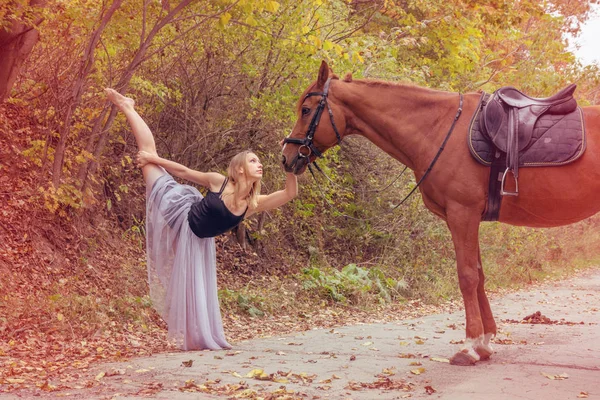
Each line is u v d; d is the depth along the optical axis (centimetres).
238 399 435
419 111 577
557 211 532
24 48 873
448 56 1581
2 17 787
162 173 673
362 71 1180
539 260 1833
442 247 1372
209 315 656
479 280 582
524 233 1719
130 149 1116
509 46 1775
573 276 1859
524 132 530
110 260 968
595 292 1372
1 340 649
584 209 527
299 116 605
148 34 938
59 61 941
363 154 1303
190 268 644
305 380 489
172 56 1083
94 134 943
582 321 875
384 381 484
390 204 1293
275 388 464
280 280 1145
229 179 642
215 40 1095
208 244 661
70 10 864
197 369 530
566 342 679
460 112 563
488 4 1422
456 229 556
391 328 814
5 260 846
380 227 1315
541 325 831
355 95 592
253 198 644
